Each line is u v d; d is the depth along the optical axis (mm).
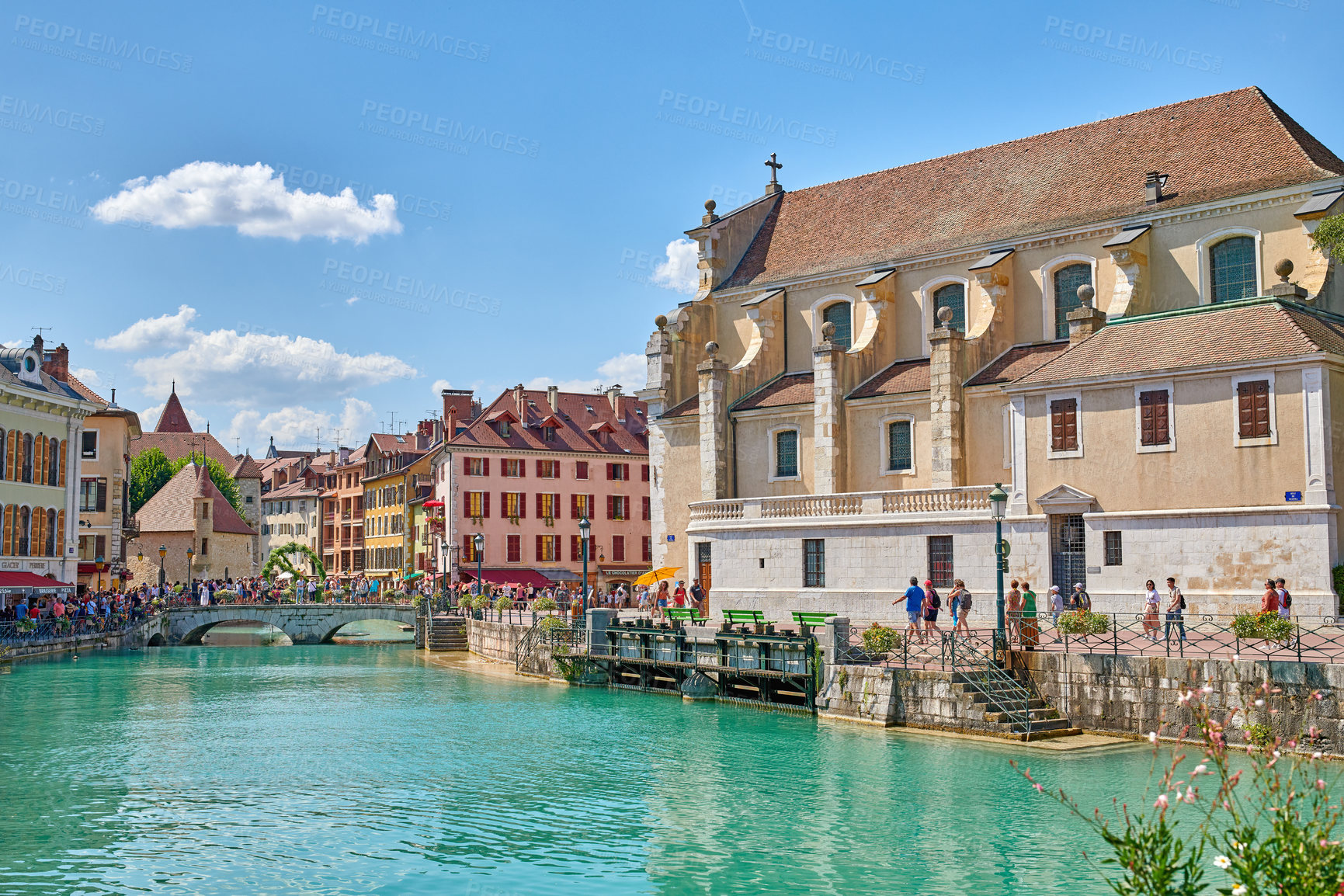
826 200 58062
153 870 18688
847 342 52062
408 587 89188
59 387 61156
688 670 39125
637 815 22234
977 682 29031
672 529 54250
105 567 76625
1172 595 28906
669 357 55375
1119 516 34188
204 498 97188
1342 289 38656
